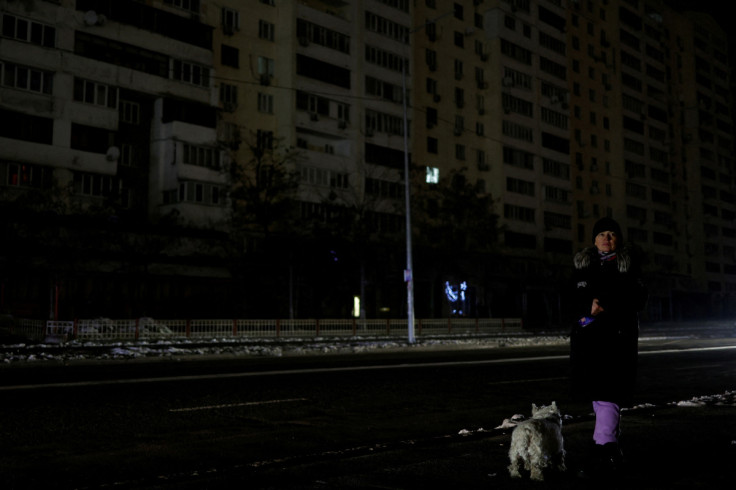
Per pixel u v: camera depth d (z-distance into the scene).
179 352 17.64
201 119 40.50
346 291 43.38
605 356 4.46
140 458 5.67
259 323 28.61
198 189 39.41
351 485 4.33
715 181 91.62
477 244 48.62
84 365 15.03
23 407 8.25
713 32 96.12
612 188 75.38
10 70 33.50
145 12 38.56
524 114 62.75
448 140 56.66
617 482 4.30
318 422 7.53
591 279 4.54
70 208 33.00
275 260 37.09
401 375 12.68
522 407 8.80
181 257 35.81
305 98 46.06
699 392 10.37
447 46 57.53
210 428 7.09
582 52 73.19
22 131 34.00
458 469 4.77
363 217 41.22
